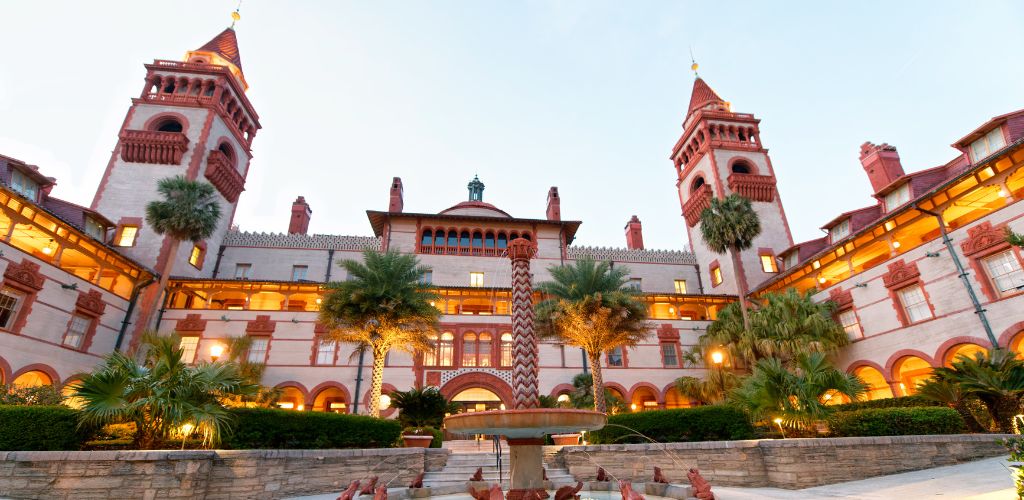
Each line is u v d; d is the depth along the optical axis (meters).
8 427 10.50
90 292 25.66
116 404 10.64
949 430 14.12
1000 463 11.51
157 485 10.23
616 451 15.10
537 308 24.34
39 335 22.38
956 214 24.08
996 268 20.47
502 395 31.39
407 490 12.57
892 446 12.77
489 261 39.00
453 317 33.41
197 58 41.72
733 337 27.52
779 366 14.36
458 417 8.52
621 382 32.69
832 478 12.01
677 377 33.28
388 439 15.78
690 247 45.19
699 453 13.73
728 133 44.34
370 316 21.41
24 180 25.50
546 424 8.10
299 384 29.94
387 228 39.22
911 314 23.97
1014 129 22.11
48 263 23.16
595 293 22.59
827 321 25.41
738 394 14.92
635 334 24.11
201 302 34.62
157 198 33.03
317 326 31.61
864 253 28.23
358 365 30.73
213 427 11.51
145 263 30.73
